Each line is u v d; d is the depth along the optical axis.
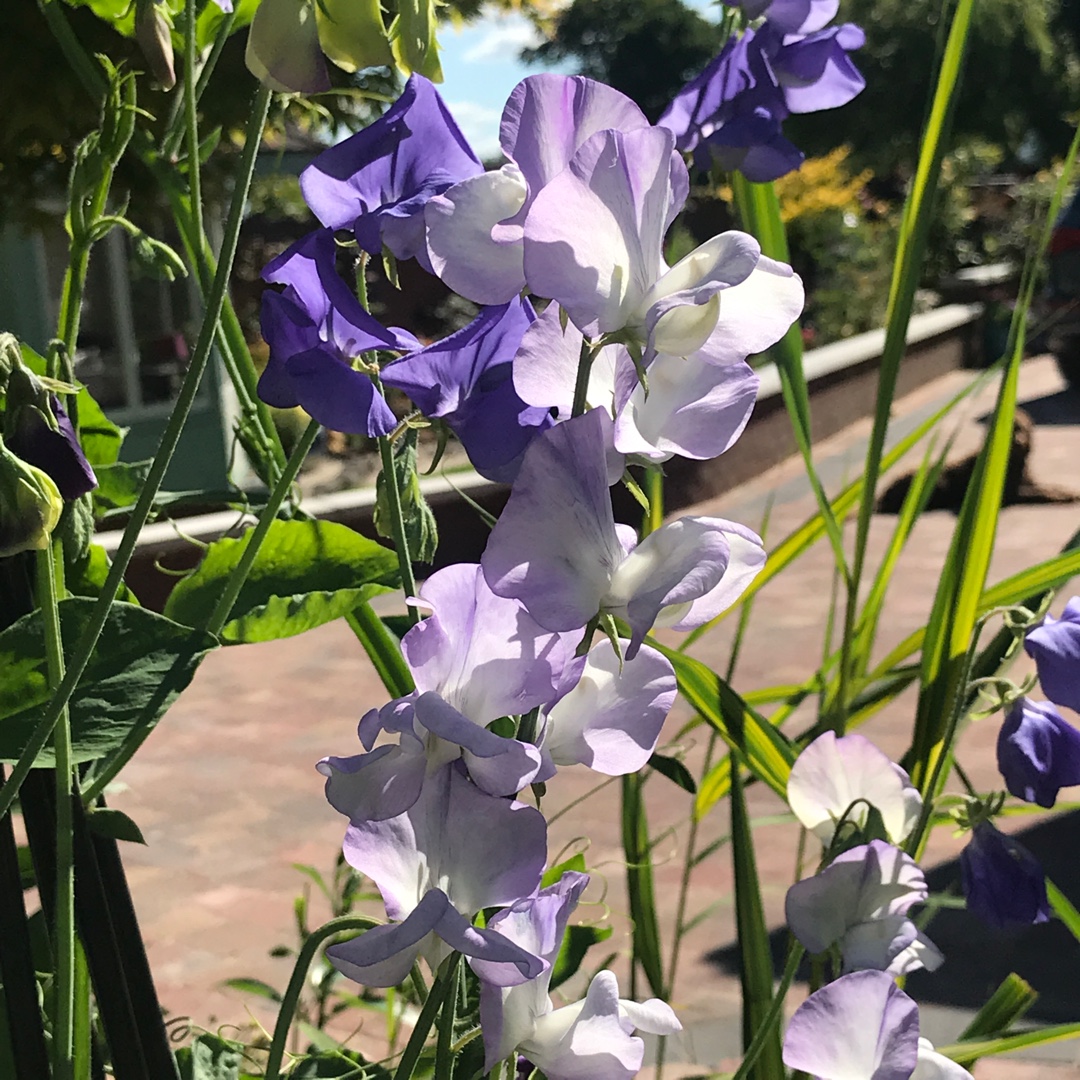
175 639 0.38
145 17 0.41
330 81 0.32
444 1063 0.30
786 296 0.27
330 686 2.43
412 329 5.20
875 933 0.46
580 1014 0.32
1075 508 3.59
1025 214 8.62
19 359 0.37
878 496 3.70
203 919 1.49
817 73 0.55
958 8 0.56
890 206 9.84
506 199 0.27
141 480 0.57
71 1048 0.40
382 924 0.28
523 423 0.30
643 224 0.27
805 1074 0.56
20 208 2.74
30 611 0.40
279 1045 0.35
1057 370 6.84
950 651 0.59
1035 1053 1.16
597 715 0.31
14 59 2.16
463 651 0.28
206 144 0.47
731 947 1.35
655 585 0.27
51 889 0.40
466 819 0.28
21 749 0.37
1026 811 0.58
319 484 4.08
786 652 2.45
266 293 0.31
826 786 0.53
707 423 0.28
